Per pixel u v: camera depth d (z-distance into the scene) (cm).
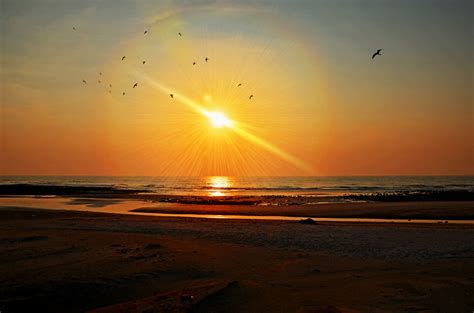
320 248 1888
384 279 1268
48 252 1653
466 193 6347
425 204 4609
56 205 5131
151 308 968
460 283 1182
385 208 4206
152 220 3122
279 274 1379
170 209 4497
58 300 1078
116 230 2491
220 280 1266
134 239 2039
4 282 1195
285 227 2653
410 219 3503
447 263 1535
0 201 5875
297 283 1244
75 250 1705
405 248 1877
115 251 1692
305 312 921
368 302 1019
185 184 15438
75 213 3738
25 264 1426
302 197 6575
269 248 1880
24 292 1116
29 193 8081
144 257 1582
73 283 1196
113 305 1015
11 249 1711
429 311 936
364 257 1681
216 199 6197
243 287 1155
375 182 16625
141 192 8644
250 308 977
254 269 1453
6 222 2894
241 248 1864
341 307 956
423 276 1300
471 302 1000
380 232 2402
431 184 13475
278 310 960
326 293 1112
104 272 1326
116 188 10638
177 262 1509
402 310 947
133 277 1288
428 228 2598
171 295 1071
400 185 12638
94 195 7431
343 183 15562
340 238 2173
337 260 1619
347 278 1305
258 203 5366
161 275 1332
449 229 2542
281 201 5681
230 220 3183
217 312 952
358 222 3167
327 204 4950
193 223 2886
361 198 6075
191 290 1116
